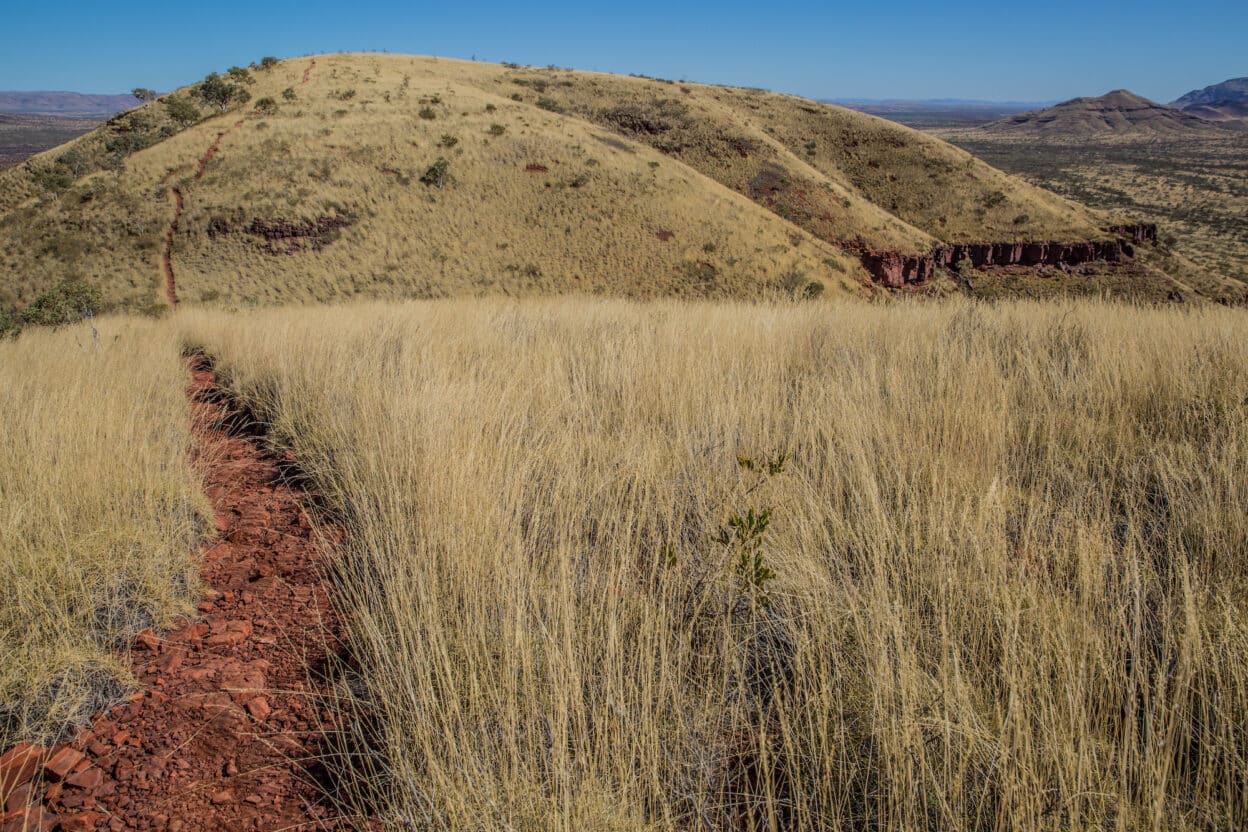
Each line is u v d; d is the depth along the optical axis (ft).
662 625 7.25
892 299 34.22
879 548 8.47
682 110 268.21
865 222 211.20
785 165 238.48
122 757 7.05
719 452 12.49
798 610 7.95
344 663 8.54
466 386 16.16
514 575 8.29
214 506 14.01
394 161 173.17
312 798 6.54
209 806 6.42
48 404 15.24
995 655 6.97
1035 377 15.83
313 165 165.99
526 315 31.37
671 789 6.02
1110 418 13.67
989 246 215.51
